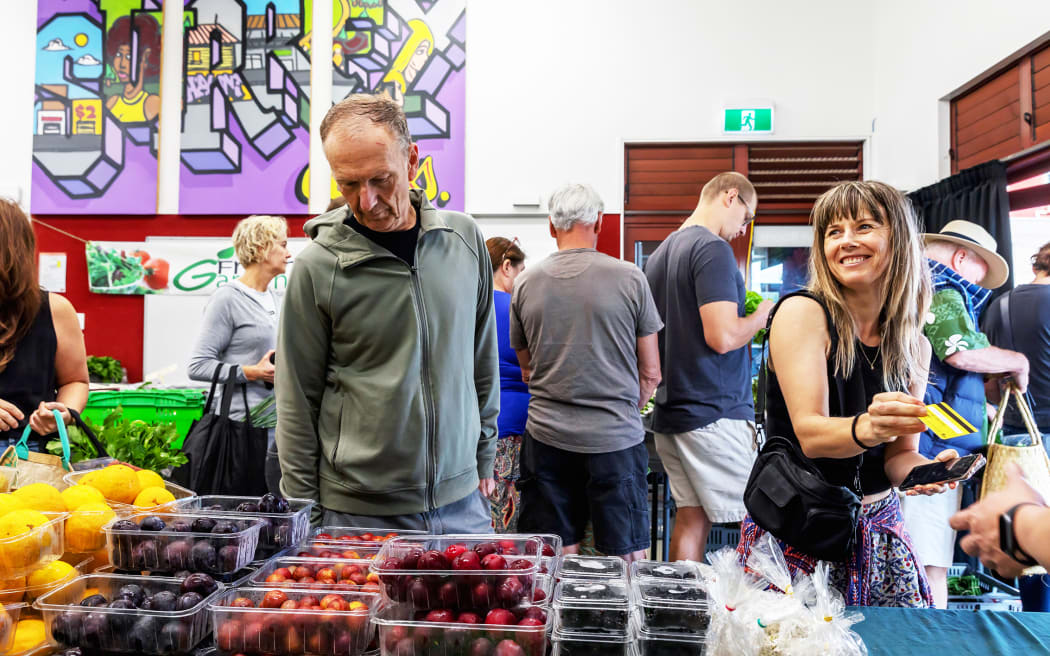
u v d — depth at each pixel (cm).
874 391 148
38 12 555
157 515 124
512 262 295
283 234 286
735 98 537
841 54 536
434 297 159
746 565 126
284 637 104
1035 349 322
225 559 118
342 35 547
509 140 545
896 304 144
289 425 159
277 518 132
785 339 146
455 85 544
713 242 259
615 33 543
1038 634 125
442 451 160
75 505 128
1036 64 379
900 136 506
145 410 386
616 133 542
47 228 554
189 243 550
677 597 108
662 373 290
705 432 261
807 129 535
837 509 136
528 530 249
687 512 273
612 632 106
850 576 147
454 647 101
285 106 550
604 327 238
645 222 548
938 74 459
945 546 264
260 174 550
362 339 156
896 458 149
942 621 130
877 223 142
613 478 238
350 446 157
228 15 552
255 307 278
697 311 261
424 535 132
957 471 128
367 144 139
